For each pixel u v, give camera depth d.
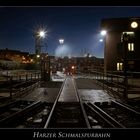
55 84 28.06
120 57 42.59
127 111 12.83
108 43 43.81
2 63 51.81
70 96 17.78
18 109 13.48
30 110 12.59
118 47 16.86
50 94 18.86
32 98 16.64
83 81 33.19
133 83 28.55
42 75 32.03
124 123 10.57
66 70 56.88
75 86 24.97
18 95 17.78
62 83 28.80
